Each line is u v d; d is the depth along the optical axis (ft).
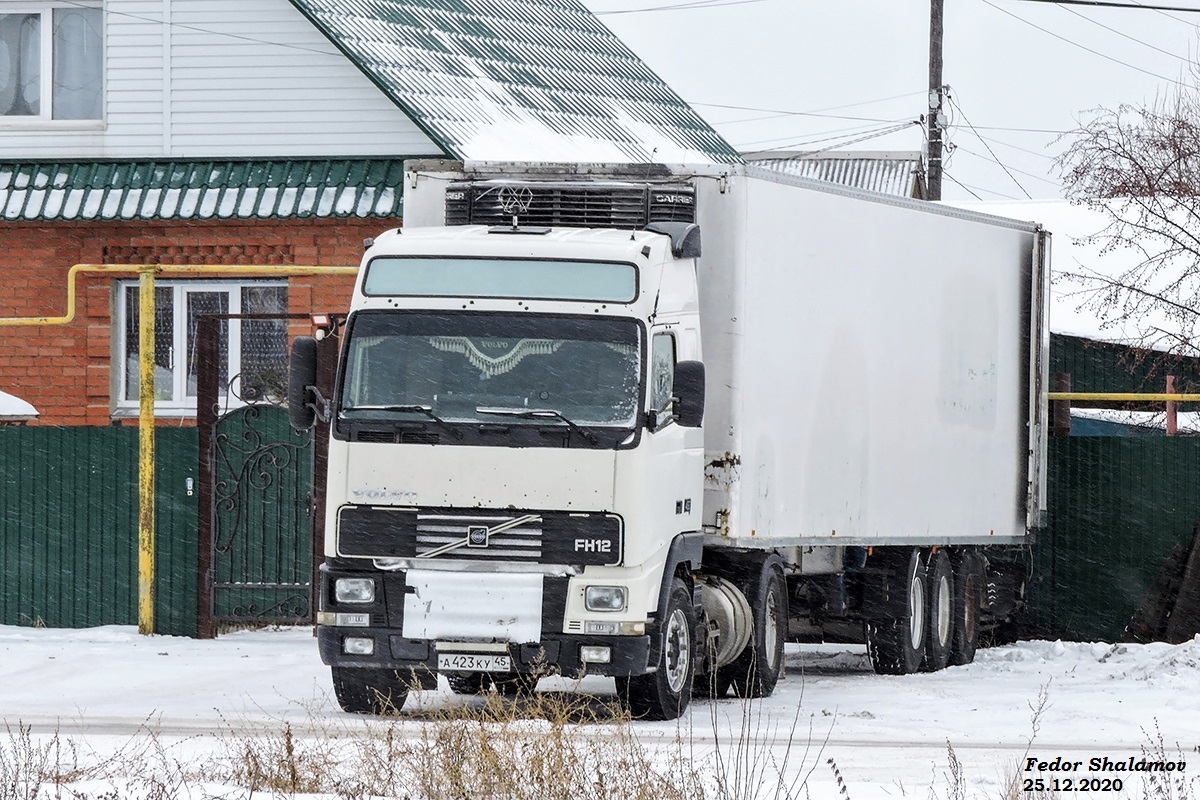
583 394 166.09
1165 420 353.10
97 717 170.50
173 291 287.69
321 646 167.12
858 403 211.20
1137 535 286.87
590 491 163.94
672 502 172.55
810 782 133.90
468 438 165.07
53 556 250.57
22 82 295.48
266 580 242.99
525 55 347.77
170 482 245.24
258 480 243.40
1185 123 330.13
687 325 179.42
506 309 167.94
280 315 239.09
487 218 189.78
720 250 187.21
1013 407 254.68
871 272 214.48
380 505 165.78
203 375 242.78
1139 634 284.00
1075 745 161.17
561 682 205.98
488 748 123.03
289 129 283.59
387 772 126.11
